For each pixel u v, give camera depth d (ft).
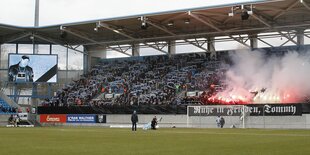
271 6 164.55
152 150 58.23
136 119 139.95
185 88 209.46
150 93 212.43
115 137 93.25
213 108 177.47
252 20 187.73
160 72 226.17
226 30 198.59
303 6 166.30
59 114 209.87
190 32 207.00
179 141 78.48
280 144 70.38
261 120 170.30
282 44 204.44
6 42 236.02
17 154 51.96
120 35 220.02
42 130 139.54
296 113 165.37
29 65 221.25
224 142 75.61
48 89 233.55
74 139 84.79
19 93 233.55
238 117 173.06
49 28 212.84
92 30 211.41
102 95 223.10
